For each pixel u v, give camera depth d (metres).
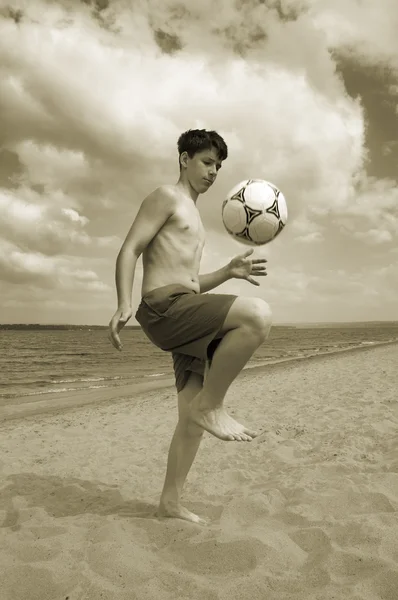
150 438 6.28
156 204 2.62
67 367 27.03
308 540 2.42
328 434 5.18
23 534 2.70
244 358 2.39
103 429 7.21
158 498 3.52
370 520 2.57
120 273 2.52
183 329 2.46
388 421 5.45
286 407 7.40
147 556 2.28
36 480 4.27
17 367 27.22
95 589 1.98
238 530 2.54
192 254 2.67
